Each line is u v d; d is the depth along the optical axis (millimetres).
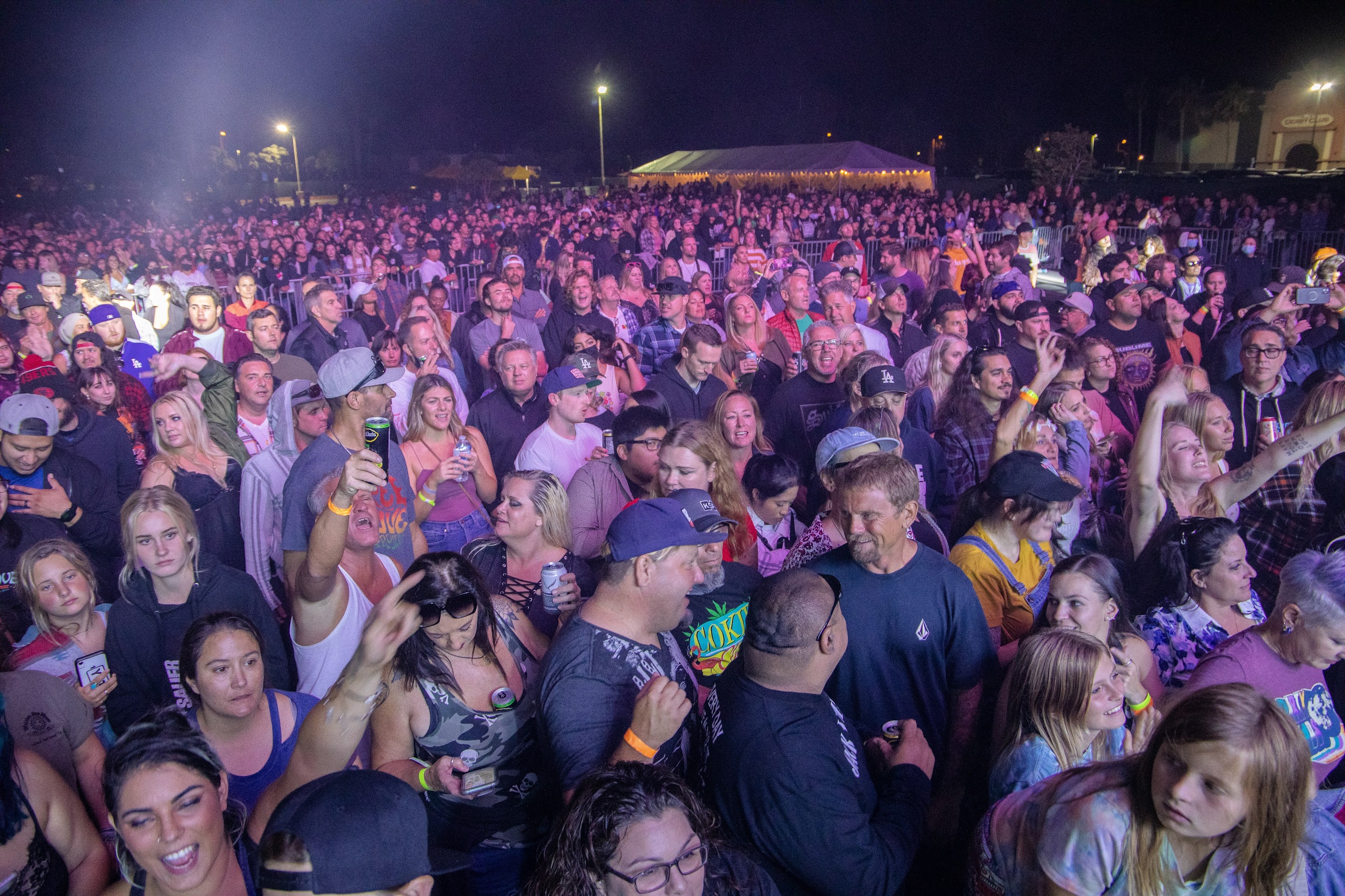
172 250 23984
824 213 28953
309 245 21984
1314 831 2084
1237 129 52531
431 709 2645
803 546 3807
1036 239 19562
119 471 5031
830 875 2244
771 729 2314
